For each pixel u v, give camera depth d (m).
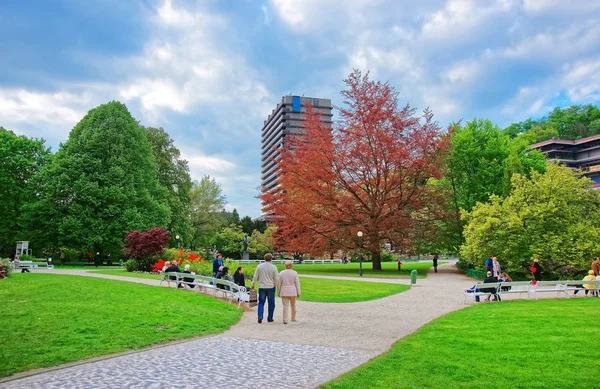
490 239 29.02
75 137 48.31
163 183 60.53
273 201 45.91
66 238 42.84
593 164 115.75
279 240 47.28
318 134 42.66
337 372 6.93
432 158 40.81
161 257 34.78
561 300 16.64
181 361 7.62
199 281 19.83
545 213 27.58
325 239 43.19
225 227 79.56
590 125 132.75
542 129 139.12
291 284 12.42
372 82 42.50
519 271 29.73
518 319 11.74
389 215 41.88
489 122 50.06
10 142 46.06
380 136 39.81
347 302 17.69
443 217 43.16
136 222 44.31
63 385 6.08
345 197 42.81
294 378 6.56
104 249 45.22
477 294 17.09
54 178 43.84
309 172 42.19
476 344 8.83
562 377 6.46
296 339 9.88
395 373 6.78
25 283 19.11
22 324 10.24
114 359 7.73
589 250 26.00
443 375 6.68
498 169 45.56
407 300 18.42
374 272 41.62
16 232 47.06
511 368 7.00
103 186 45.19
